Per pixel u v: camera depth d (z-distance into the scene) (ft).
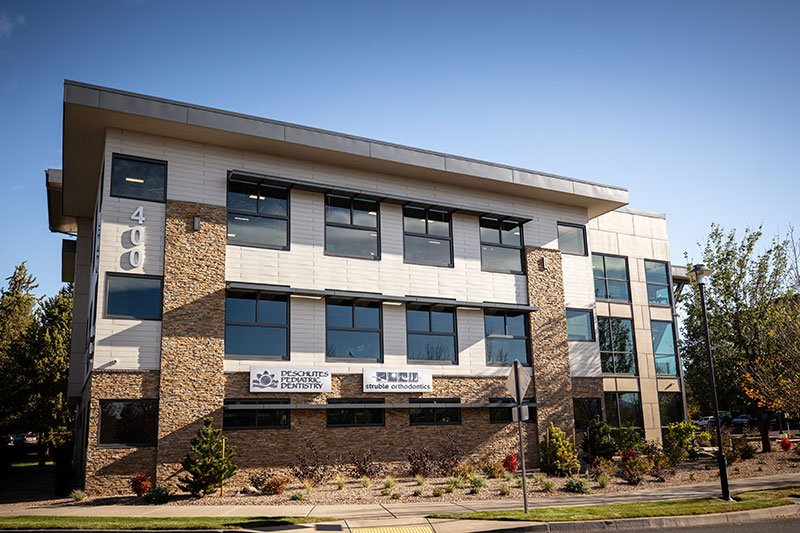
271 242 69.51
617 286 99.40
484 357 78.74
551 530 41.96
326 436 67.10
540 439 78.95
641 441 85.46
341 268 72.23
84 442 67.62
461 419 75.31
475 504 51.39
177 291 62.80
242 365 64.75
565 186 85.56
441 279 78.13
